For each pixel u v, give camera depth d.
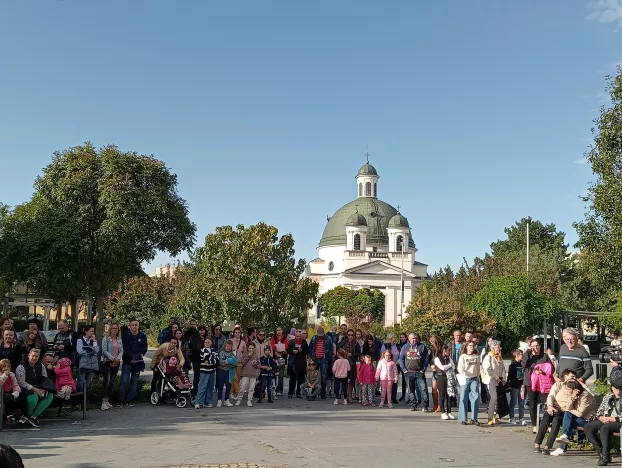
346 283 81.12
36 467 8.43
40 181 25.81
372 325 47.88
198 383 15.30
